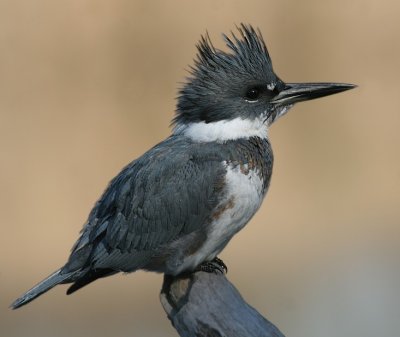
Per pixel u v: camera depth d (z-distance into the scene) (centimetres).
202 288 805
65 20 1581
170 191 897
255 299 1447
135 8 1584
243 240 1505
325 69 1636
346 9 1645
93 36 1581
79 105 1557
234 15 1605
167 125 1554
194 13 1605
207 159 902
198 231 897
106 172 1520
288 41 1630
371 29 1634
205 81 926
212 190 893
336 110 1595
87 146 1532
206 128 926
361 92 1612
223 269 927
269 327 761
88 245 912
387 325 1384
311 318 1396
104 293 1445
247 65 931
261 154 921
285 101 949
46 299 1423
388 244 1501
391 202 1547
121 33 1583
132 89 1573
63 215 1483
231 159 902
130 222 902
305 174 1559
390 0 1678
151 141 1545
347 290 1454
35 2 1577
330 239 1508
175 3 1602
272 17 1636
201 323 777
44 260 1453
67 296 1425
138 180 905
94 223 923
